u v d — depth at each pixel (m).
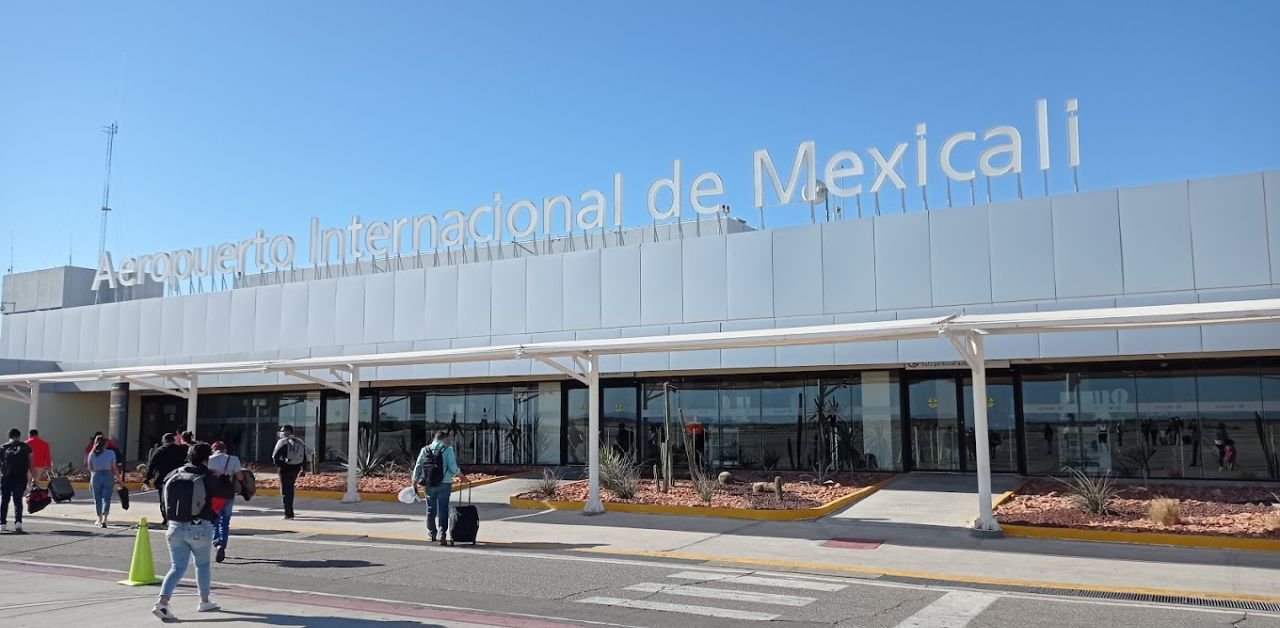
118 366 33.44
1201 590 10.53
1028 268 19.02
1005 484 19.95
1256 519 14.95
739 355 22.14
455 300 26.59
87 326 35.16
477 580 11.42
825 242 21.30
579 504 19.03
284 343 29.81
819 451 23.61
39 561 13.50
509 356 18.41
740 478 22.81
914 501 18.42
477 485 23.91
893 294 20.39
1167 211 17.91
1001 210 19.42
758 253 22.09
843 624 8.92
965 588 10.77
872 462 23.00
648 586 10.95
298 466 18.72
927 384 22.70
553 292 24.94
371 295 28.23
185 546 9.30
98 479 17.62
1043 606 9.73
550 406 27.88
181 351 32.22
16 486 16.86
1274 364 19.36
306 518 18.67
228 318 31.23
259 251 33.72
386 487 23.70
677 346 16.72
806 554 13.30
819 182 23.33
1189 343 17.45
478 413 29.09
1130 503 16.69
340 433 31.73
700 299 22.70
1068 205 18.80
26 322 37.06
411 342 27.20
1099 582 11.05
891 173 21.66
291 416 32.91
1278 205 17.03
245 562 13.09
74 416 35.00
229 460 13.20
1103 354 18.23
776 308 21.72
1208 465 19.73
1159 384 20.41
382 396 30.97
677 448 25.38
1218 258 17.39
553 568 12.32
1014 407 21.84
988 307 19.31
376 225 31.77
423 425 30.05
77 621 9.03
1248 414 19.50
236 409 34.34
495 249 31.30
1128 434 20.58
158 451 12.95
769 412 24.34
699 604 9.88
